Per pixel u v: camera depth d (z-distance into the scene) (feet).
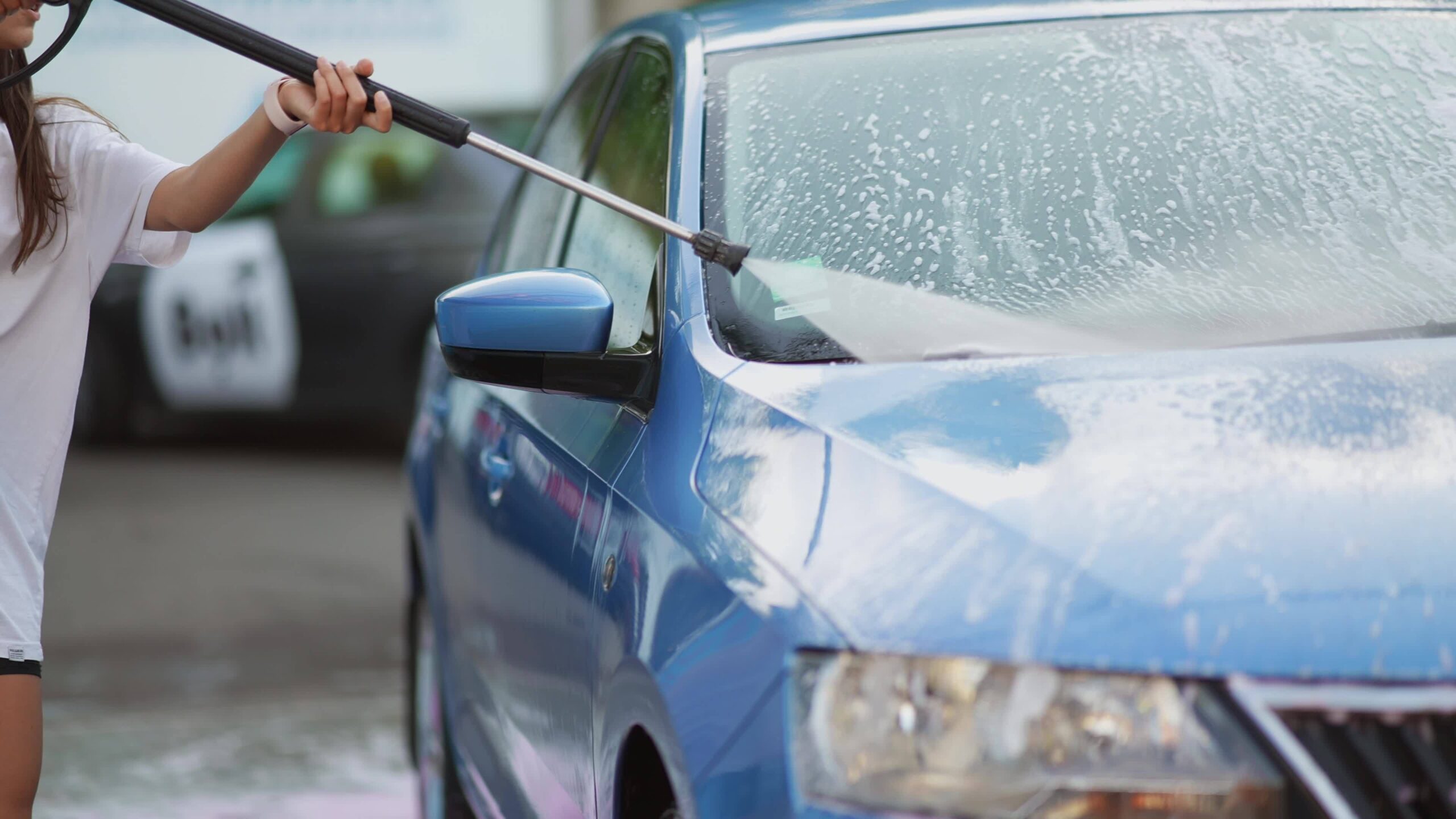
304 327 69.46
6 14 16.75
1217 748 12.15
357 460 72.90
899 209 18.53
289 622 44.70
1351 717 12.10
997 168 18.98
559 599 18.28
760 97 20.13
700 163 19.31
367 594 47.80
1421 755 12.06
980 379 15.56
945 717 12.48
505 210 28.94
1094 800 12.20
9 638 17.02
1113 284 17.60
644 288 19.04
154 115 77.05
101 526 58.65
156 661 40.83
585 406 19.44
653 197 19.84
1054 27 21.04
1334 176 18.89
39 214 17.11
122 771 32.60
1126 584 12.71
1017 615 12.65
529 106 73.15
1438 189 18.76
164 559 52.90
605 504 17.13
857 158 19.19
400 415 68.64
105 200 17.70
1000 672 12.47
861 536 13.61
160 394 74.08
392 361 68.44
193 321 72.28
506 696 21.29
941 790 12.39
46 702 37.52
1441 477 13.56
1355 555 12.78
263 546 54.65
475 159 68.85
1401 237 18.16
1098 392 15.10
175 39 76.95
